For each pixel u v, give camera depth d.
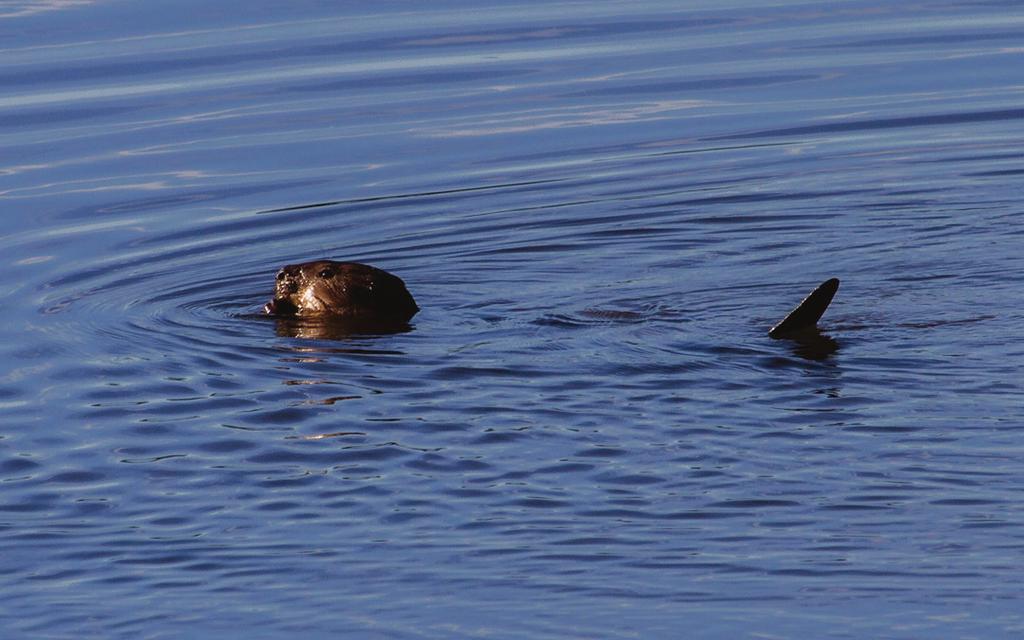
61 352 22.88
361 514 16.89
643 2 45.97
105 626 14.70
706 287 25.08
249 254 28.36
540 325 23.25
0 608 15.12
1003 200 29.52
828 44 41.12
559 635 14.16
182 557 16.08
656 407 19.58
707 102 36.88
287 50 40.84
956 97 36.44
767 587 14.89
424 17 44.19
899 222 28.48
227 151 34.09
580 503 16.89
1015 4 44.84
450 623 14.46
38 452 19.05
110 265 27.77
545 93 37.53
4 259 28.19
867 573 15.05
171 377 21.52
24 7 45.72
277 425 19.58
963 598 14.50
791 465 17.59
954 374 20.27
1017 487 16.75
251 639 14.34
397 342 22.66
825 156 32.94
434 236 29.08
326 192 31.67
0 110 36.50
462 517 16.69
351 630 14.41
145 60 40.06
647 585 15.02
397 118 35.94
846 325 22.52
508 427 19.12
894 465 17.47
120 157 33.75
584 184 31.78
